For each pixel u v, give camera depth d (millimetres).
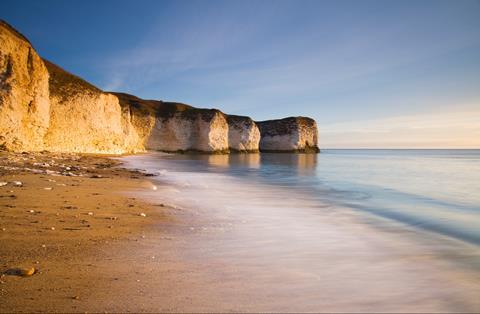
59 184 10273
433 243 6109
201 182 16219
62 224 5547
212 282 3623
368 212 9609
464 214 9453
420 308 3346
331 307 3223
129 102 73188
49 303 2887
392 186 17031
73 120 38750
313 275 4070
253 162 42875
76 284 3324
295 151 96438
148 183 13023
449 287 3945
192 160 43875
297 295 3441
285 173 25219
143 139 66375
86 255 4203
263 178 20641
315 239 5926
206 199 10367
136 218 6516
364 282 3955
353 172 26594
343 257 4938
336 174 24609
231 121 84688
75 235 5008
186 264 4156
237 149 84562
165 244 4969
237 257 4598
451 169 29859
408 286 3914
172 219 6766
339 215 8867
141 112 67188
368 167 33250
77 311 2777
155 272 3803
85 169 17656
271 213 8531
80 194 8758
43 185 9734
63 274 3557
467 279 4242
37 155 23828
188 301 3111
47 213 6199
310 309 3139
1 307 2764
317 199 12008
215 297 3242
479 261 5039
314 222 7629
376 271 4395
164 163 32812
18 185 9352
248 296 3324
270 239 5711
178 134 71875
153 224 6180
